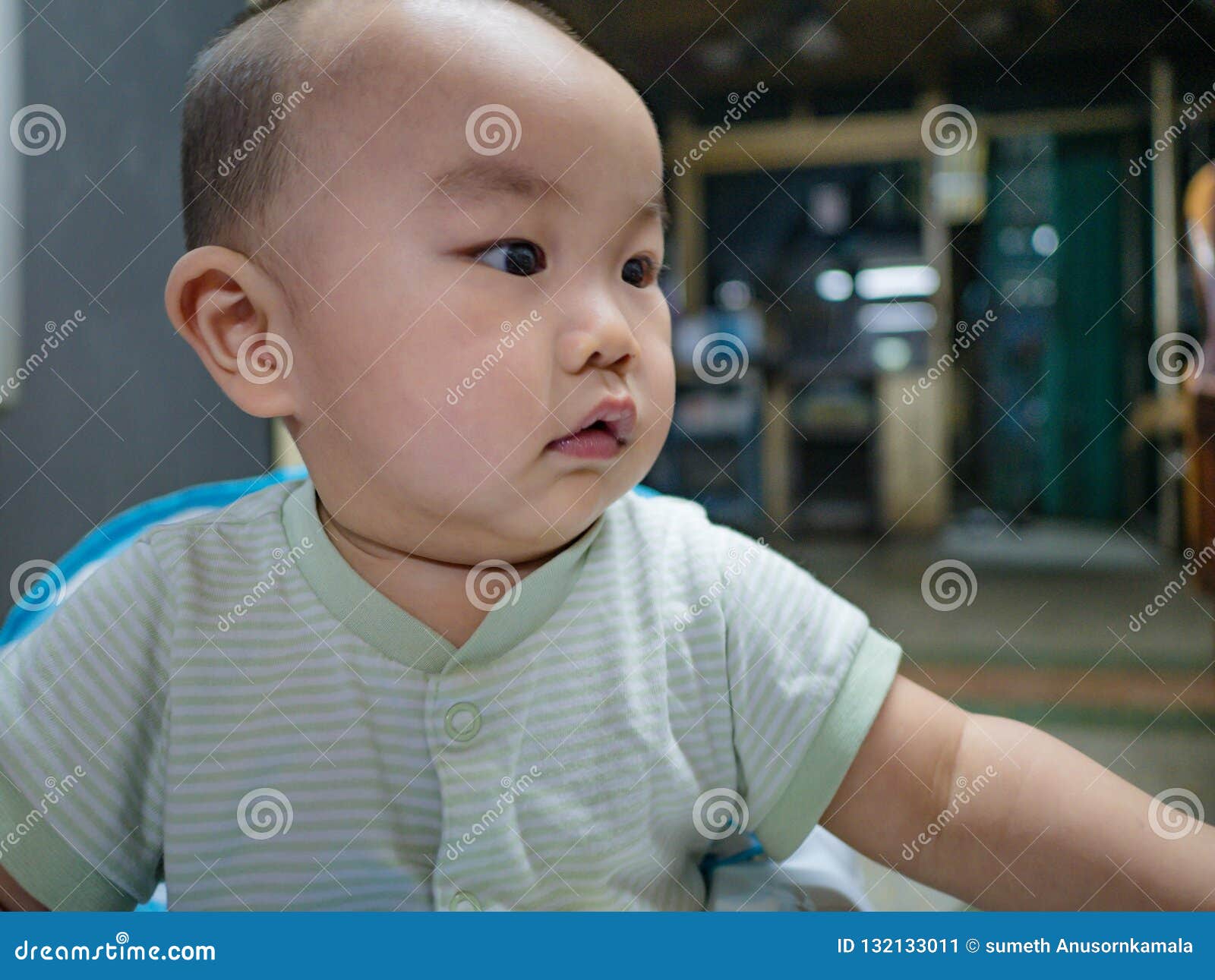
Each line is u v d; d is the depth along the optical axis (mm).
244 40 448
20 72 1048
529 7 440
